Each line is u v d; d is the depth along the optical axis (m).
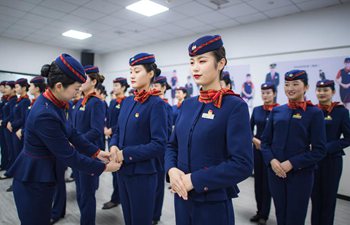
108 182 3.95
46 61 7.37
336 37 3.82
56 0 4.14
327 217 2.25
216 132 0.93
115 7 4.33
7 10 4.65
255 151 2.71
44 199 1.31
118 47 7.38
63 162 1.28
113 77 8.09
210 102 1.00
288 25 4.35
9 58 6.75
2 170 4.42
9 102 4.25
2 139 4.42
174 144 1.17
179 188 0.92
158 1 4.02
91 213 1.95
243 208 3.06
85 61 8.01
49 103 1.25
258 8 4.11
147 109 1.55
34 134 1.25
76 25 5.41
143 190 1.53
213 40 0.97
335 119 2.40
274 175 1.80
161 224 2.56
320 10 3.99
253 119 2.94
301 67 4.17
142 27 5.37
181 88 4.03
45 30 5.88
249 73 4.84
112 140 1.69
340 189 3.68
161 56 6.55
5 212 2.71
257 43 4.74
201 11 4.35
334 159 2.25
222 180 0.87
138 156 1.45
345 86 3.71
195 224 0.96
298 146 1.74
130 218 1.60
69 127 1.47
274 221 2.69
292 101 1.84
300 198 1.70
